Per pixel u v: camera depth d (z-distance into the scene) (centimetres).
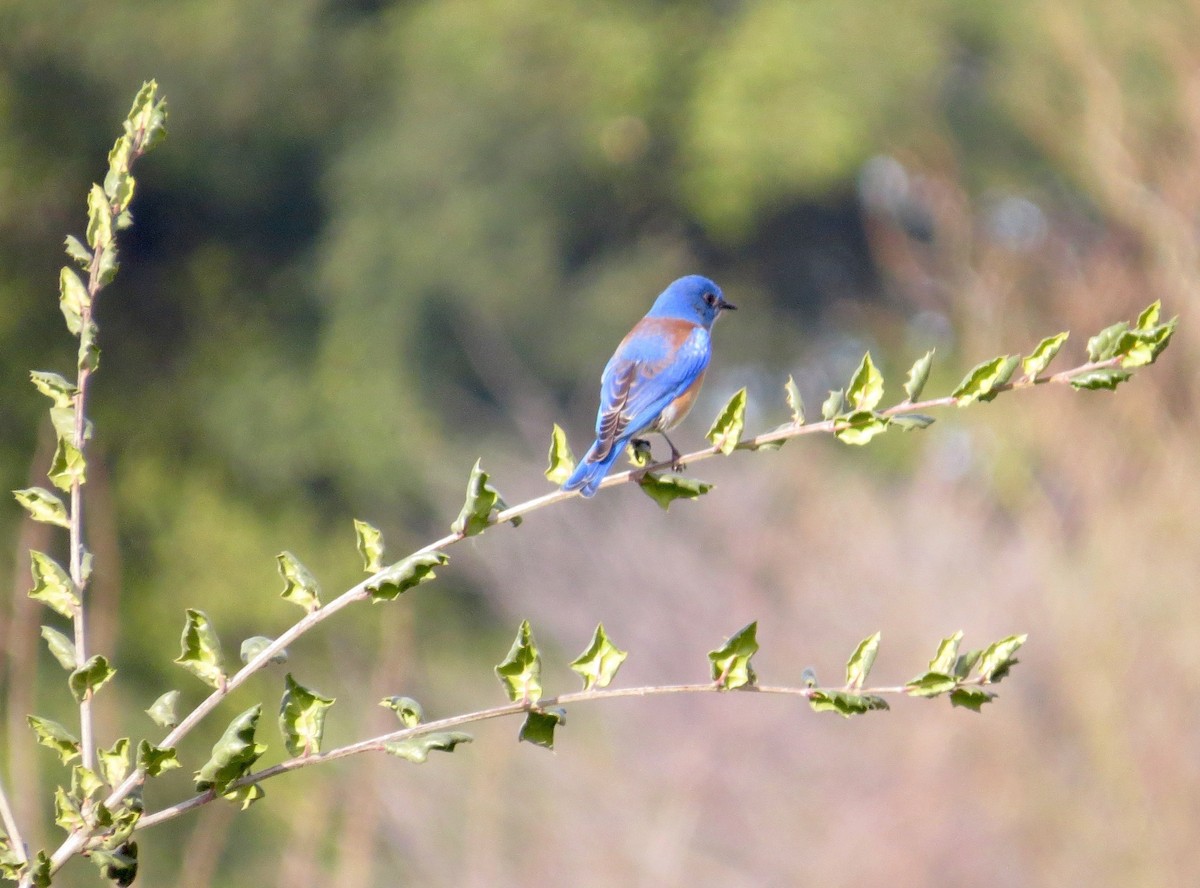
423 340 3084
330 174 3228
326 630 2470
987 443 1595
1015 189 2503
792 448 2119
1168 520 1372
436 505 2708
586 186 3200
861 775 1595
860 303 2758
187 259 3184
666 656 1781
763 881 1583
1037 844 1478
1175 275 1334
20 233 2900
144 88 410
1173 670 1398
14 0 2916
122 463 2841
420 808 1359
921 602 1594
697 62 3175
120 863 357
